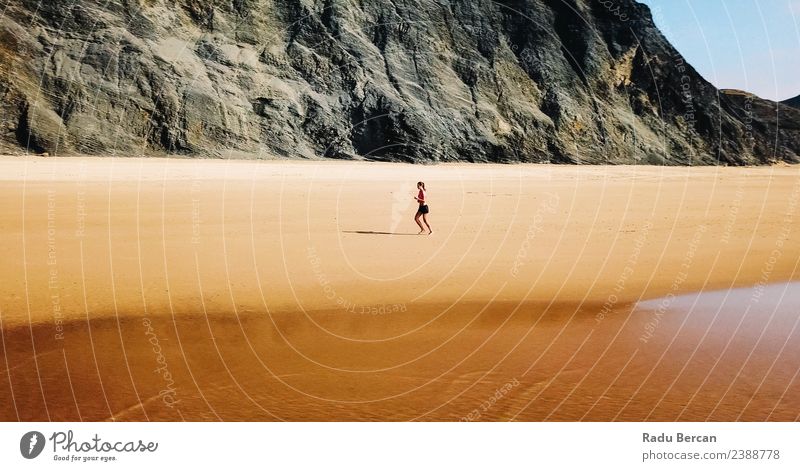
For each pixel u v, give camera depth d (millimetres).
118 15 60438
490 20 70688
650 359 7074
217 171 39156
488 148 63156
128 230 14969
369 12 67812
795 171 62062
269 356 7156
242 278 10406
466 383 6422
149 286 9812
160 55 59125
